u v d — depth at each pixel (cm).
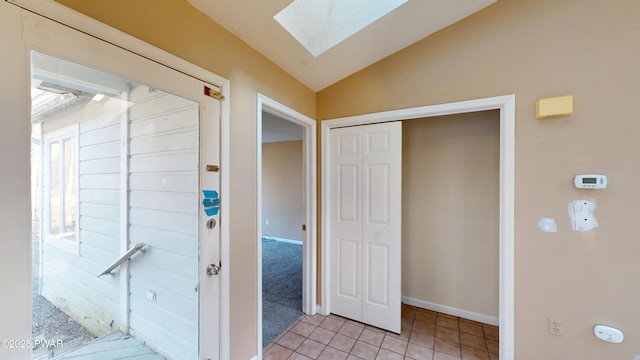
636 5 141
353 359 188
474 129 240
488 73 176
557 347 158
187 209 138
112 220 116
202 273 139
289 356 191
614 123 145
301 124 243
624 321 144
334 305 250
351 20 181
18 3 76
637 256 142
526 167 164
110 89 107
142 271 129
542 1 161
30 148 82
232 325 158
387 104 215
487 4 173
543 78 160
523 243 165
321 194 250
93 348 110
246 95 168
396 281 221
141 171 123
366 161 232
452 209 250
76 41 89
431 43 195
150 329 131
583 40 151
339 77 233
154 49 113
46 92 87
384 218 226
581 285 153
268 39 168
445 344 206
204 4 132
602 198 148
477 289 240
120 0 101
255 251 177
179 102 131
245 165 168
